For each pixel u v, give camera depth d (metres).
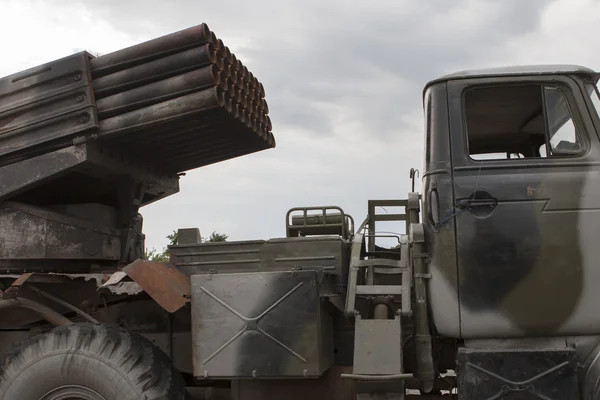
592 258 3.67
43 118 4.24
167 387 3.96
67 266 4.68
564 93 3.84
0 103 4.33
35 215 4.42
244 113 4.54
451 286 3.77
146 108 4.13
